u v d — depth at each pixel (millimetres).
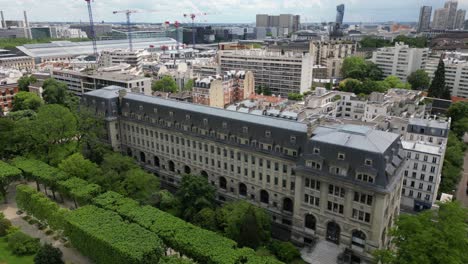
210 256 90500
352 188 104062
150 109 167125
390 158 105750
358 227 106312
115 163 143625
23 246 103688
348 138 110062
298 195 117312
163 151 167000
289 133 124312
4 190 135125
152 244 92625
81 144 168625
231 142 138625
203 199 123750
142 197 128875
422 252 79438
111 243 92750
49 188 143375
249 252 92875
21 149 164625
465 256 80188
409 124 162250
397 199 115750
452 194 157375
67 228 104625
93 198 118938
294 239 122375
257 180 135250
